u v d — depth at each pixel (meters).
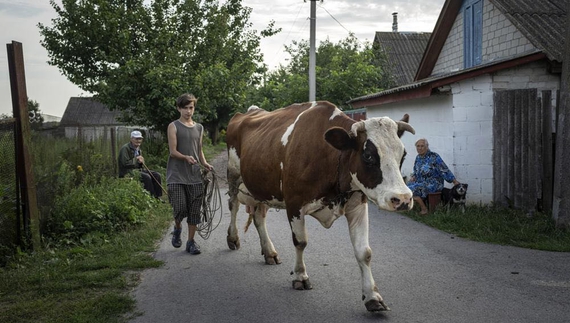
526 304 4.52
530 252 6.32
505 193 8.75
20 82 6.18
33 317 4.33
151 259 6.13
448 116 9.38
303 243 4.98
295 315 4.38
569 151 7.15
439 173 8.72
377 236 7.28
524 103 8.38
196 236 7.49
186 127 6.46
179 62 16.41
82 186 8.41
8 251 6.01
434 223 7.92
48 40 16.58
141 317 4.38
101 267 5.78
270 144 5.44
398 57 25.81
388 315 4.34
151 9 16.95
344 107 22.53
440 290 4.93
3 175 5.93
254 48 19.83
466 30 14.38
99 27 16.11
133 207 8.09
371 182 4.05
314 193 4.74
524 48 11.57
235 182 6.68
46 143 7.64
